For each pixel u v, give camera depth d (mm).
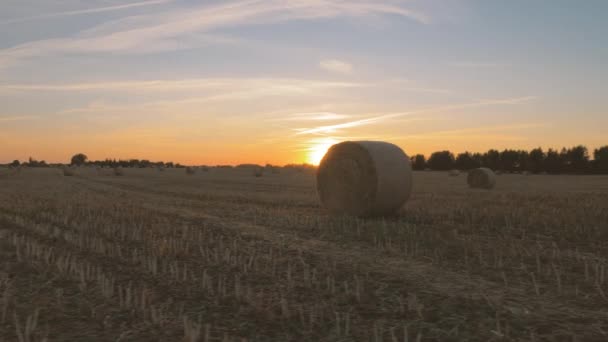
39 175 53594
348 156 15305
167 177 51312
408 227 12172
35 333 5375
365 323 5652
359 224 13055
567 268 7957
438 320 5680
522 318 5652
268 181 41781
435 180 44469
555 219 12883
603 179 48312
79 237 11039
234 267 8242
